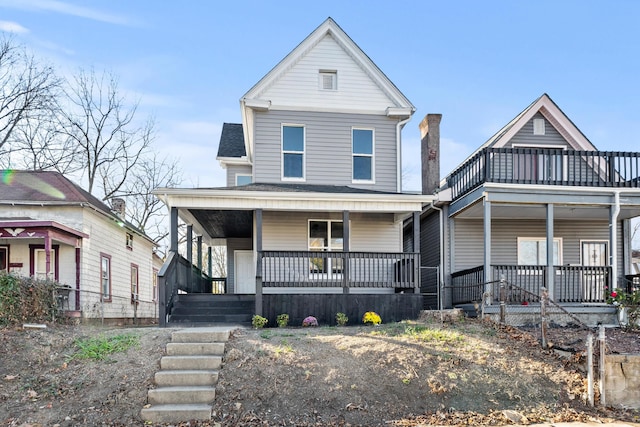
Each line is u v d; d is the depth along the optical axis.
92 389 7.18
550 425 6.94
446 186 16.22
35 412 6.56
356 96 16.02
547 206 13.14
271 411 6.92
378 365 7.95
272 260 14.89
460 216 15.41
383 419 6.89
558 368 8.32
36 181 15.92
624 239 15.79
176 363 7.85
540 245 15.86
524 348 9.02
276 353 8.20
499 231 15.80
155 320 23.38
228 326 11.68
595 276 13.05
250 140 16.77
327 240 15.34
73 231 13.78
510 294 12.49
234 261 18.28
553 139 15.60
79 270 14.38
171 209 12.70
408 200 13.17
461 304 14.43
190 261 14.83
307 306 12.15
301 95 15.78
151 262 23.64
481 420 7.01
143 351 8.35
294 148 15.73
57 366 7.79
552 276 12.85
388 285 12.66
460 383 7.71
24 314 9.95
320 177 15.65
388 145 16.03
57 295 11.66
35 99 25.41
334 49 16.06
